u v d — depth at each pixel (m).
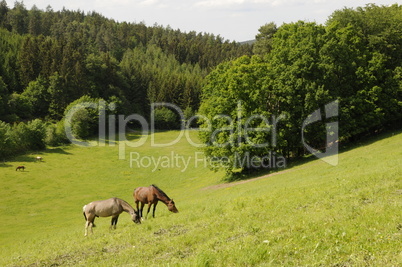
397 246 9.81
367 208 14.69
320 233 12.35
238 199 25.53
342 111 53.41
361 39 59.06
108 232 20.97
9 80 164.50
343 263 9.45
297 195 21.98
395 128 59.81
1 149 95.69
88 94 156.88
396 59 59.56
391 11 62.75
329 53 53.81
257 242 12.88
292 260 10.34
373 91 54.31
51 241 23.06
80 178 81.88
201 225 18.30
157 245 15.40
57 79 149.12
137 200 24.72
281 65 56.22
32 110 146.25
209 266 10.94
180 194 54.47
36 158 95.44
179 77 185.62
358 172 27.86
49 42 177.12
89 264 14.28
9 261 17.81
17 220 51.16
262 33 100.69
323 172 34.69
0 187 71.94
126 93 180.50
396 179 20.41
